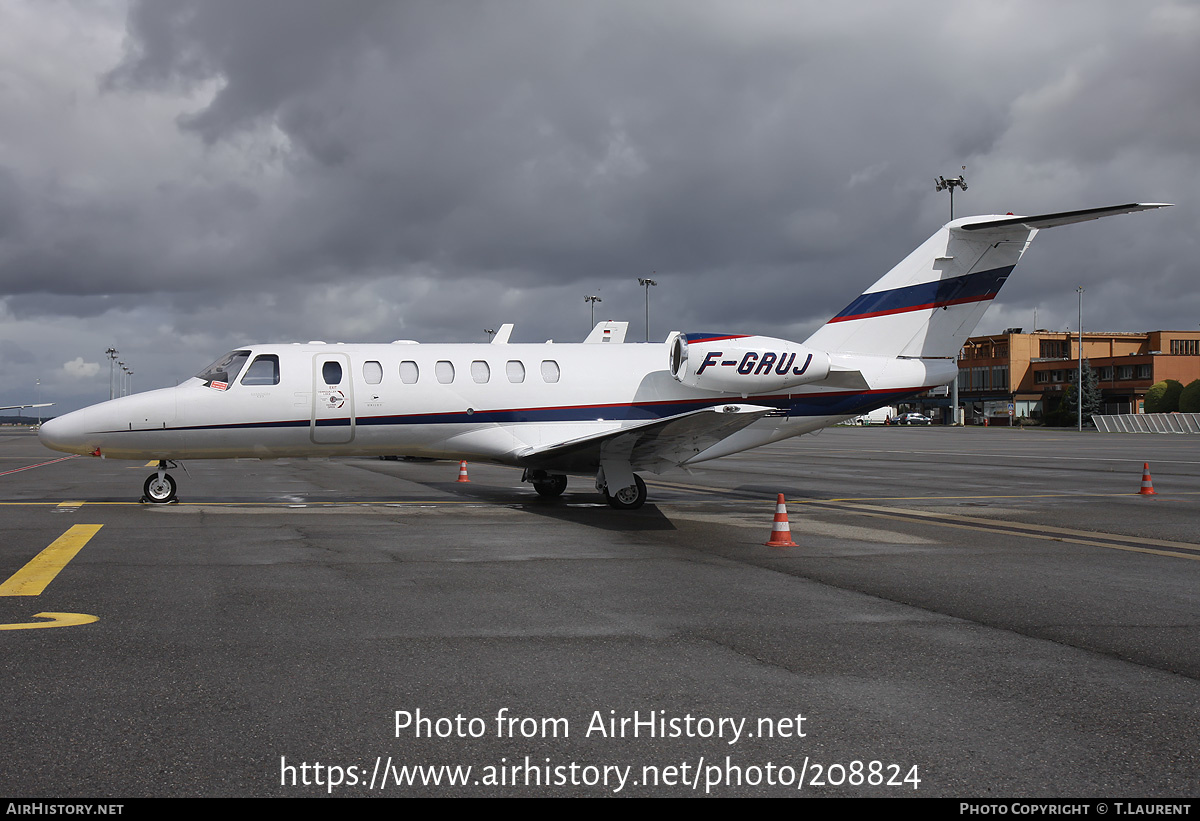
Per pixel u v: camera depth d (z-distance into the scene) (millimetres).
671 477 23500
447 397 15602
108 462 30656
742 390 16031
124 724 4660
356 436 15539
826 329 16672
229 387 15047
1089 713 4969
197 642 6270
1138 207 14289
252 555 10000
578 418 16094
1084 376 85375
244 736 4520
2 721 4680
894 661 5973
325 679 5449
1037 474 24797
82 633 6488
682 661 5922
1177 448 42219
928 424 99500
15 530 11992
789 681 5504
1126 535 12328
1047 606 7734
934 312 16891
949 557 10320
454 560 9789
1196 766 4254
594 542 11258
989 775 4141
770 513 14766
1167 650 6316
